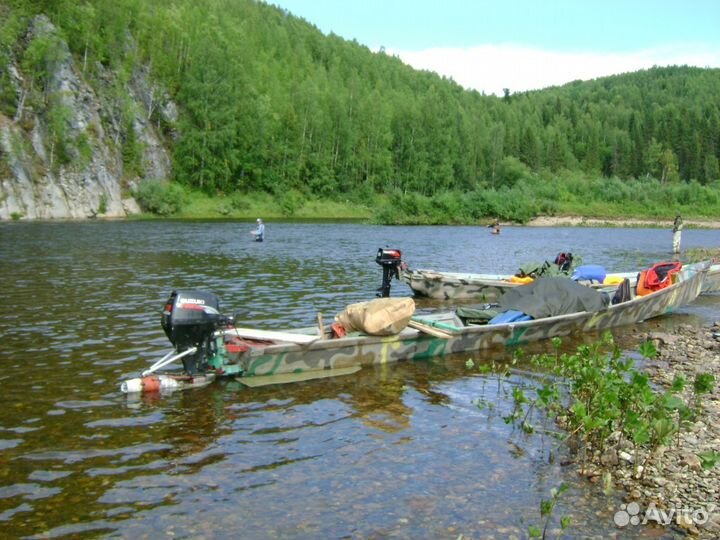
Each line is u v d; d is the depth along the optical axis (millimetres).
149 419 8477
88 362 11031
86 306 16125
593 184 107812
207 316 9789
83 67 77188
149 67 89750
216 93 90688
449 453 7648
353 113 115750
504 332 12719
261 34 141750
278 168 97375
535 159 144750
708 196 100938
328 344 10664
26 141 65500
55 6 75938
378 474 7031
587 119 181375
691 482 6996
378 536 5762
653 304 16125
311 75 133500
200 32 101938
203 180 88438
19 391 9477
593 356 9641
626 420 7660
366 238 46219
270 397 9484
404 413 8984
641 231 68812
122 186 76250
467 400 9594
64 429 8070
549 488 6793
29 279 20781
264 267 25938
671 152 150500
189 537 5680
